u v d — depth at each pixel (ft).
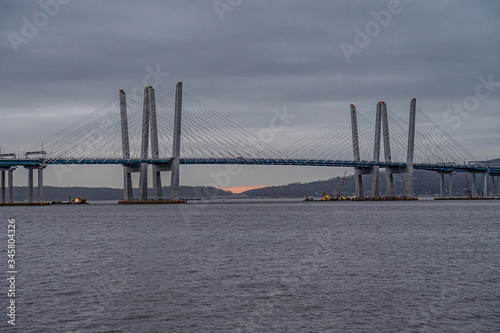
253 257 185.98
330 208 599.16
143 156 652.48
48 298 127.95
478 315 112.78
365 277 148.56
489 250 200.34
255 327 107.24
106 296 129.70
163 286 139.85
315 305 120.98
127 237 256.52
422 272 155.12
